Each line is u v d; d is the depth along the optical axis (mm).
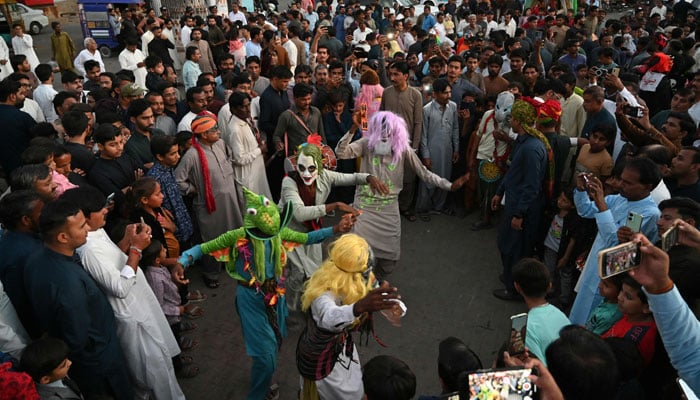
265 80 8180
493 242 6355
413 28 13797
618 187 3906
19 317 3217
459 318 4918
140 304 3441
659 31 13617
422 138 6719
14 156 6336
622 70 10523
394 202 5062
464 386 1627
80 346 2998
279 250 3508
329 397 3242
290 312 4695
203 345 4617
